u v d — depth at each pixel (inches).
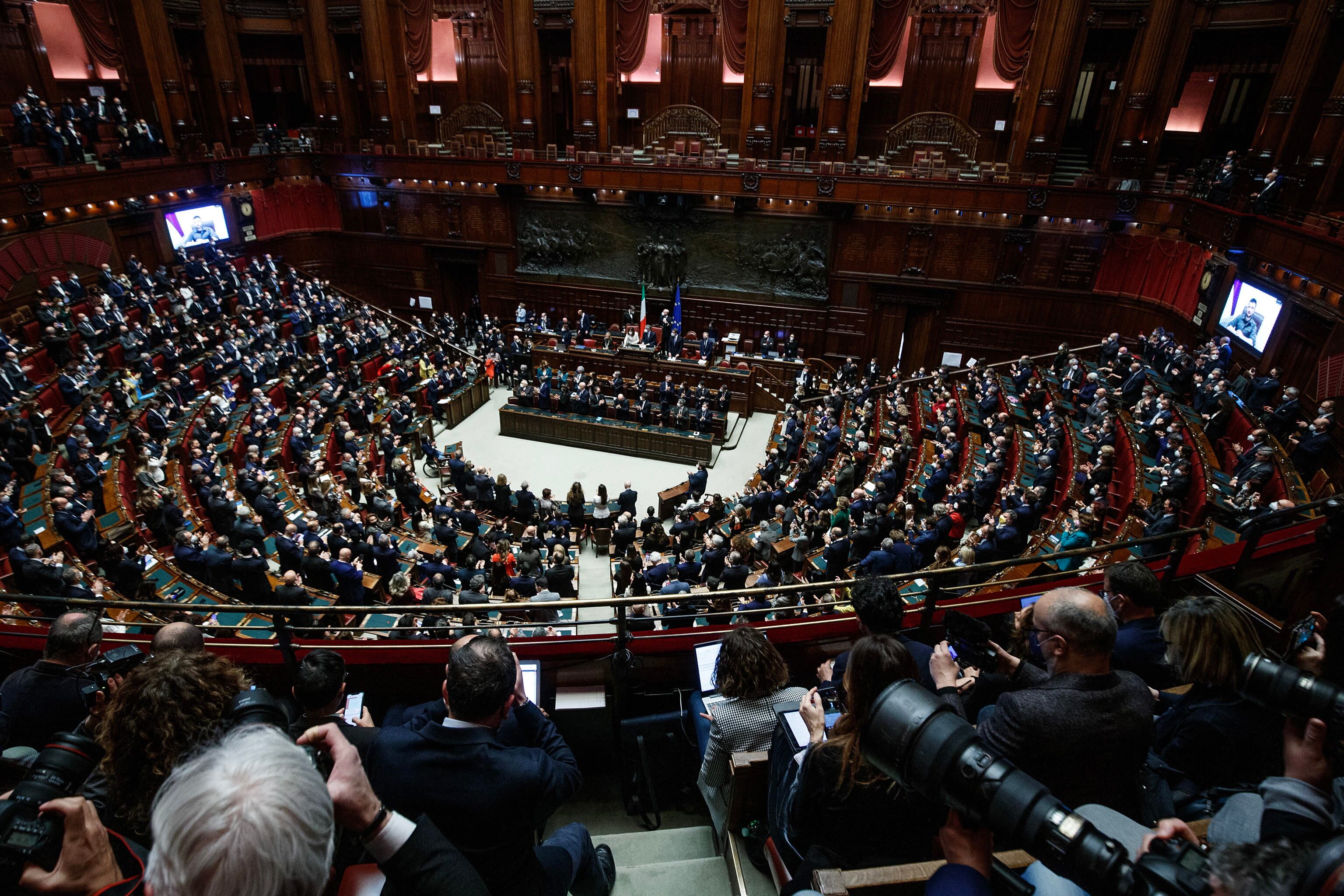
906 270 1029.8
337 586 452.1
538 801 90.5
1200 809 110.9
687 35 1087.0
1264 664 77.6
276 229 1216.2
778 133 1079.6
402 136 1189.1
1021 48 935.0
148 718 93.4
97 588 412.8
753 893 129.3
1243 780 109.6
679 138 1089.4
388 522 632.4
